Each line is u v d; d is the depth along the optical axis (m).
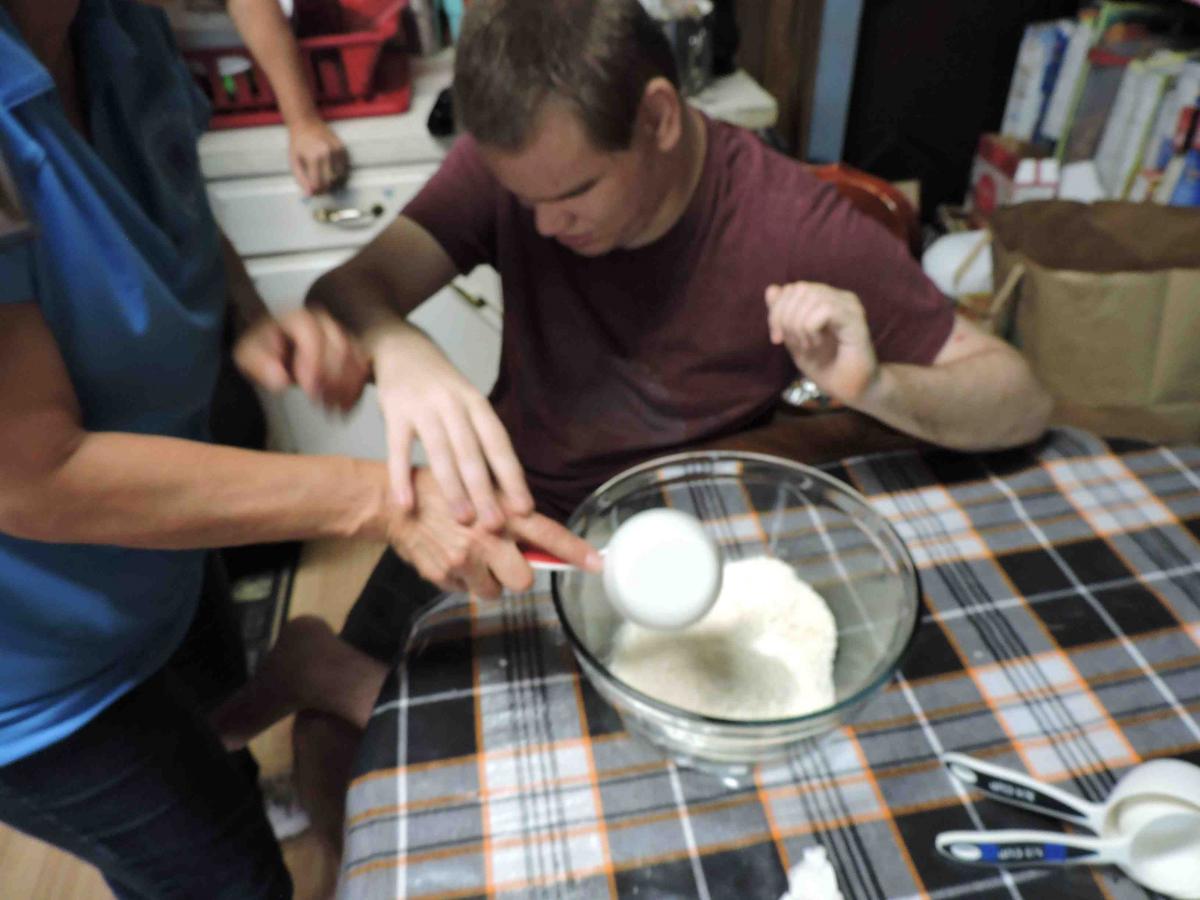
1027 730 0.61
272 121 1.43
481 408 0.69
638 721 0.60
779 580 0.67
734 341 1.00
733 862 0.54
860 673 0.63
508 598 0.72
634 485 0.75
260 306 0.90
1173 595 0.70
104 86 0.64
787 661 0.62
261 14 1.29
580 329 1.03
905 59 1.82
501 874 0.54
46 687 0.70
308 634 0.97
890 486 0.82
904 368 0.88
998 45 1.83
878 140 1.94
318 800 0.89
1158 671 0.64
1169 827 0.51
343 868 0.57
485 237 1.05
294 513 0.61
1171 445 0.86
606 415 1.08
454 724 0.63
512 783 0.59
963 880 0.53
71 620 0.69
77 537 0.57
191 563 0.84
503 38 0.72
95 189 0.56
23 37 0.56
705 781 0.59
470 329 1.67
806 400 1.62
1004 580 0.72
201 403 0.75
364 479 0.63
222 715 1.08
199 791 0.85
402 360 0.76
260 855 0.94
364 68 1.41
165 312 0.64
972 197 2.00
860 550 0.71
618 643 0.63
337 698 0.91
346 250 1.53
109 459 0.54
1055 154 1.82
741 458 0.76
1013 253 1.51
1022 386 0.92
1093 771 0.58
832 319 0.79
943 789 0.58
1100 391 1.47
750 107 1.50
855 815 0.56
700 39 1.48
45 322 0.52
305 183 1.37
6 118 0.49
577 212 0.81
